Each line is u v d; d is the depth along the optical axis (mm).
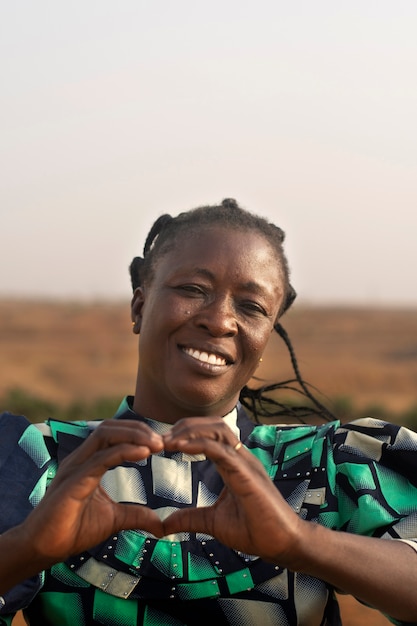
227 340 2773
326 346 90125
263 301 2830
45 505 2264
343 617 8938
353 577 2438
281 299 2951
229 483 2287
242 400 3559
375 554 2473
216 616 2635
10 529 2373
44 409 35031
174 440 2262
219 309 2768
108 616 2611
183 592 2611
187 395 2770
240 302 2814
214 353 2764
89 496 2328
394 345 92562
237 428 2906
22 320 103062
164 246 2910
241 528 2332
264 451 2883
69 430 2855
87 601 2625
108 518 2340
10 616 2545
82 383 65062
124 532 2652
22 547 2293
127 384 65250
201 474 2770
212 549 2646
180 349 2793
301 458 2838
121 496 2701
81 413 35094
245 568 2637
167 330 2787
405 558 2516
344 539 2449
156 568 2615
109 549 2633
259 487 2275
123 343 90438
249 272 2805
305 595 2668
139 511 2363
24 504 2652
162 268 2863
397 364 74750
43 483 2721
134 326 3074
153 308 2834
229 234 2852
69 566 2631
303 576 2674
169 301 2793
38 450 2771
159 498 2711
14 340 89938
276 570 2648
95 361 77250
